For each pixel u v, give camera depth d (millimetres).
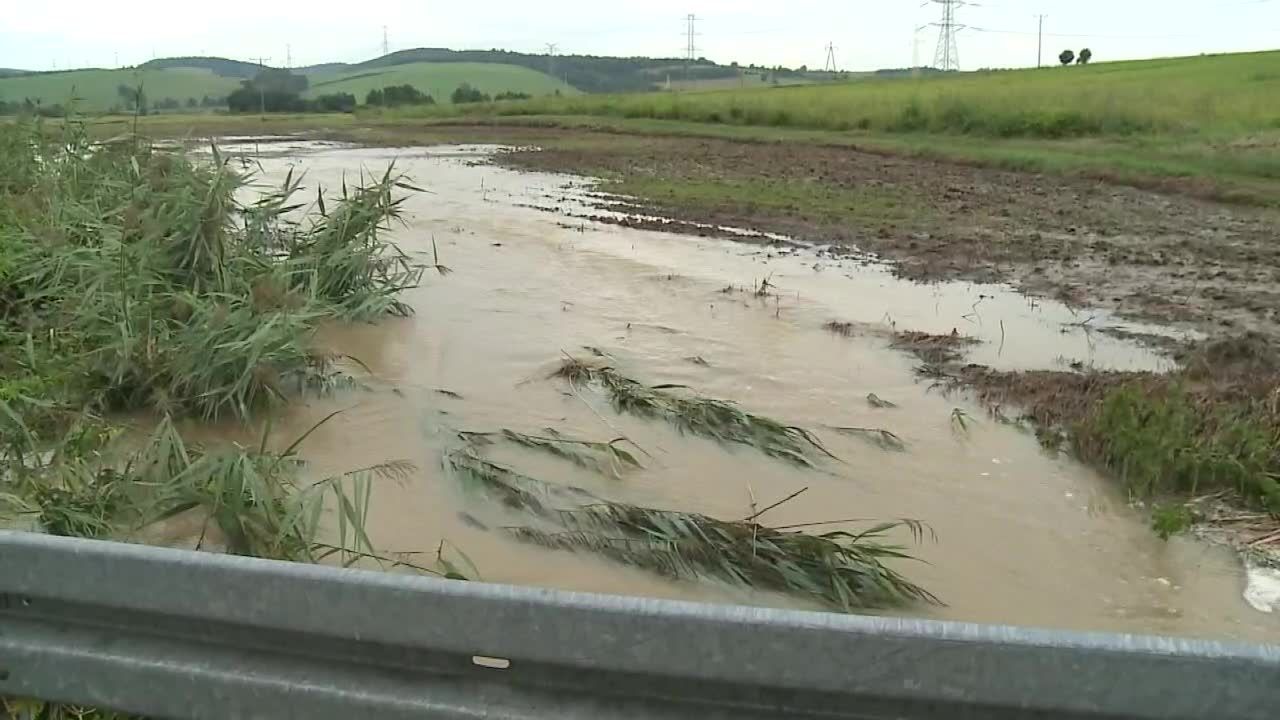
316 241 9281
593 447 6020
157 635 2451
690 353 7996
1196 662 1979
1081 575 4715
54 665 2465
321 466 5902
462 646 2240
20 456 5273
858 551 4664
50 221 9031
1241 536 5047
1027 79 43469
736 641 2109
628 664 2164
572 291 10000
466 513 5262
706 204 15570
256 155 21688
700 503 5445
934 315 9086
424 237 12914
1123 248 11961
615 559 4797
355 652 2340
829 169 20203
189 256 8156
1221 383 6988
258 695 2340
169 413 6172
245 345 6551
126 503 4812
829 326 8703
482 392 7145
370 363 7805
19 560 2461
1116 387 6824
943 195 16219
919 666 2057
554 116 39250
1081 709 2025
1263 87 30609
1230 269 10891
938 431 6418
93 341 7367
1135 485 5551
